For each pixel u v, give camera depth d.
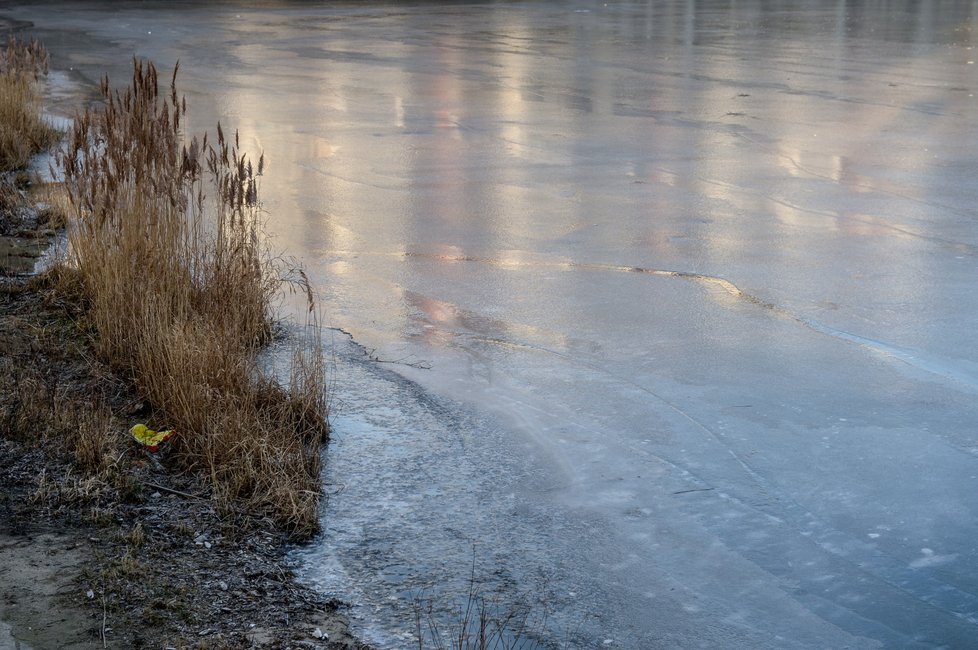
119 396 6.34
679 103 18.23
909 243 10.12
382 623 4.41
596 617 4.53
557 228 10.65
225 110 17.20
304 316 8.06
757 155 14.09
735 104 18.12
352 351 7.39
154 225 7.30
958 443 6.16
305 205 11.45
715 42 28.20
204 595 4.51
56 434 5.76
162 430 5.87
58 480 5.35
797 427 6.35
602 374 7.09
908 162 13.59
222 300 7.18
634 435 6.24
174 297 7.03
